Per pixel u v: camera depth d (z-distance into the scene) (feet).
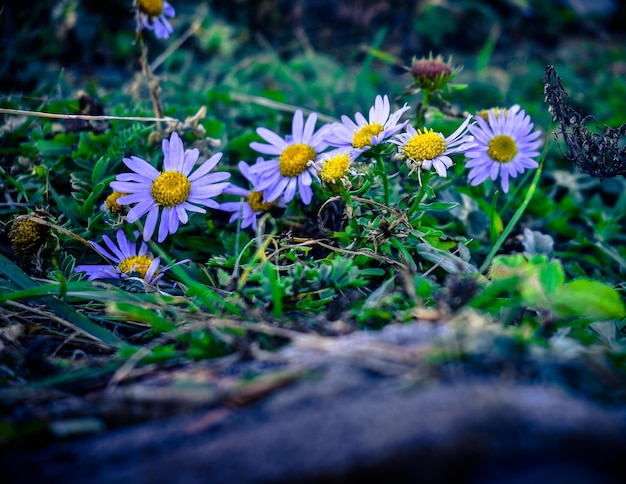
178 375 0.79
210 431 0.70
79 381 0.80
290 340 0.83
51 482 0.68
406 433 0.64
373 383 0.72
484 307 0.87
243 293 0.90
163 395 0.74
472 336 0.76
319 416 0.68
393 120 0.98
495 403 0.66
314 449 0.64
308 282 0.91
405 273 0.88
